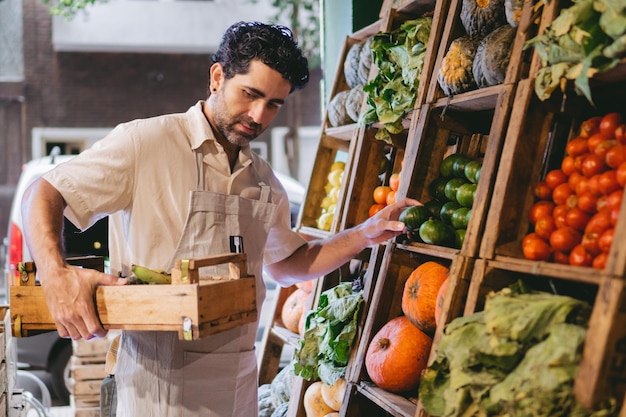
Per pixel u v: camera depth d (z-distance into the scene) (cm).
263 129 241
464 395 176
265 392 367
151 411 235
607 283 157
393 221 246
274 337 379
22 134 1422
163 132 238
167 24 1395
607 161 178
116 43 1388
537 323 170
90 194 226
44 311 212
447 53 245
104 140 235
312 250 276
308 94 1480
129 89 1445
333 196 350
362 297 266
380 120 276
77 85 1427
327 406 294
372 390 246
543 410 163
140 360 236
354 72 329
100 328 200
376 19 394
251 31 227
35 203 216
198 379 238
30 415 482
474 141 260
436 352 191
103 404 259
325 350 268
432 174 254
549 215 193
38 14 1404
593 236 173
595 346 156
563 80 182
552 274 177
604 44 175
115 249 247
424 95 254
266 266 286
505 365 174
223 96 232
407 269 257
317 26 1203
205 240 237
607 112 208
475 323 181
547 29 188
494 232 198
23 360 568
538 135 202
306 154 1492
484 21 234
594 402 155
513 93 205
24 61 1407
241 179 252
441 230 229
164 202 237
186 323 189
